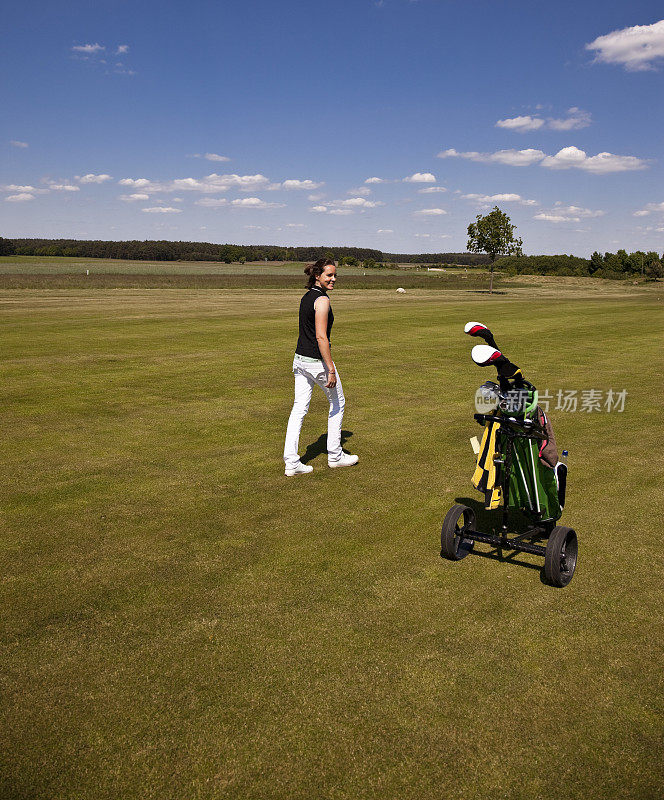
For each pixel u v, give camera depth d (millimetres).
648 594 4066
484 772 2635
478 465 4398
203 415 8977
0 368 12578
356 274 114000
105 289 48844
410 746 2770
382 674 3242
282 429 8258
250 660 3357
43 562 4480
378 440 7719
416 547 4762
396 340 17266
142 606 3898
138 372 12273
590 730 2867
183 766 2662
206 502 5664
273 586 4148
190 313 25203
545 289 68125
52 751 2744
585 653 3430
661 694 3107
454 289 64750
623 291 63250
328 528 5102
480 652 3428
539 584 4215
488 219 58562
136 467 6664
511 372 4270
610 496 5805
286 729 2869
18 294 39062
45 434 7938
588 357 14250
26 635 3588
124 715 2959
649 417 8898
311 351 6207
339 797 2508
